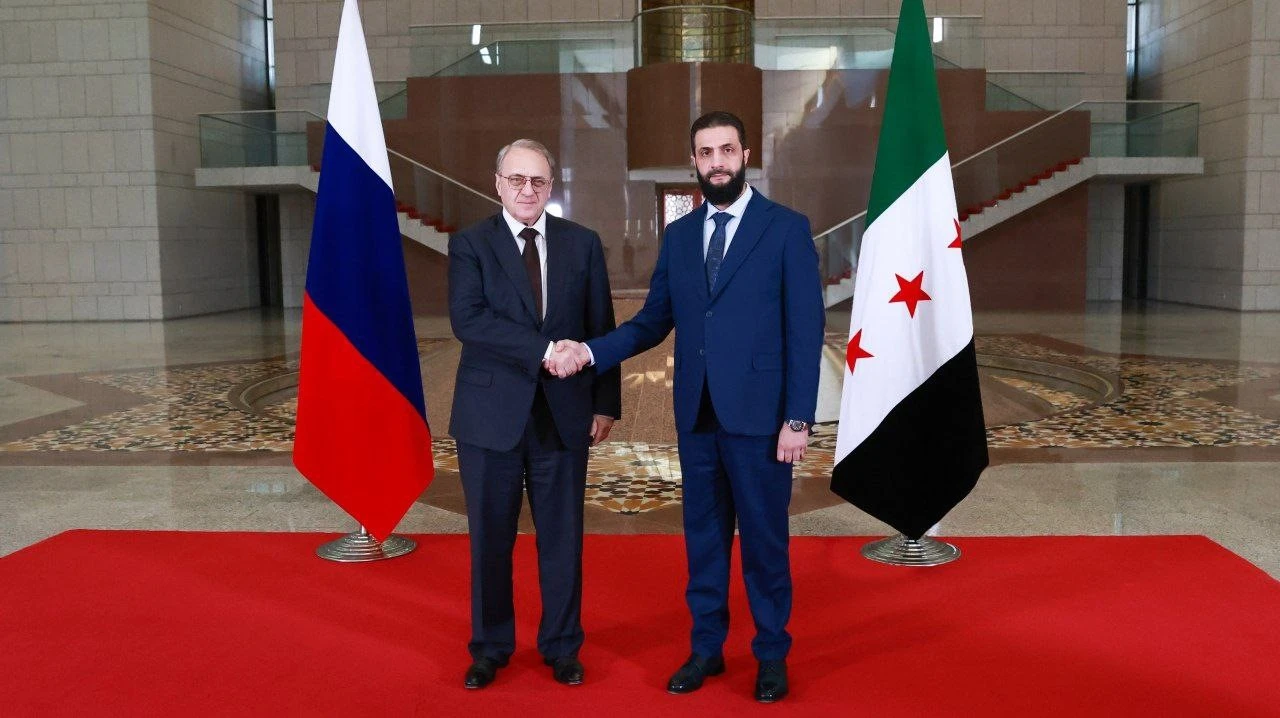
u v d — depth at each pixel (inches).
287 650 144.3
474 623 135.6
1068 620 152.5
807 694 128.5
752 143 723.4
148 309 802.8
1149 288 961.5
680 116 709.9
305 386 179.8
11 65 794.8
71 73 792.3
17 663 138.9
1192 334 613.9
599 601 165.3
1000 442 306.7
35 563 185.2
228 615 158.4
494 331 130.2
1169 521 212.8
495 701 127.8
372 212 181.0
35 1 788.6
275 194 956.0
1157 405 370.0
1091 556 185.0
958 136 779.4
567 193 770.2
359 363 179.5
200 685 132.0
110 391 428.5
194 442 317.4
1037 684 130.0
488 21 895.1
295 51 914.7
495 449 132.0
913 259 172.7
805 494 245.4
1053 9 891.4
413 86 775.7
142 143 792.9
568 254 137.1
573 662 135.0
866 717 121.6
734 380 129.1
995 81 854.5
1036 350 535.5
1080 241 788.0
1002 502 231.5
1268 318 729.0
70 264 802.8
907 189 172.6
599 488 258.2
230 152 778.2
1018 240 788.6
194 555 191.0
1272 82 790.5
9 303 806.5
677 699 127.9
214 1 887.1
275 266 981.8
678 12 722.8
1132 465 270.8
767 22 767.7
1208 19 847.7
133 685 131.9
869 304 173.9
